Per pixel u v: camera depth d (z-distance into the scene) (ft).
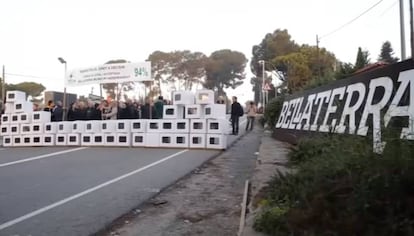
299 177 19.90
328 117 36.81
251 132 85.10
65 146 63.26
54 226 21.33
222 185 32.04
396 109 24.63
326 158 19.65
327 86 39.99
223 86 306.35
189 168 39.70
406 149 15.53
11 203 25.98
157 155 50.11
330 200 15.21
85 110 68.13
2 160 45.85
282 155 39.75
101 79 69.31
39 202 26.22
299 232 15.23
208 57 281.33
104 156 49.29
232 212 24.11
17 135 65.82
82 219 22.63
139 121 60.49
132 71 67.87
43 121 64.75
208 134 56.44
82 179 33.83
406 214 13.25
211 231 20.67
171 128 58.75
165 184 31.94
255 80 284.41
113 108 67.87
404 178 13.88
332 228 14.17
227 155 50.49
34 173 36.83
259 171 30.89
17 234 20.02
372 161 15.64
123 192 29.17
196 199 27.50
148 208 25.39
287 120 55.72
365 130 27.73
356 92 31.91
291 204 17.74
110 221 22.31
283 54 236.22
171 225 21.88
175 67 256.73
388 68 27.43
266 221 17.28
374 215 13.75
